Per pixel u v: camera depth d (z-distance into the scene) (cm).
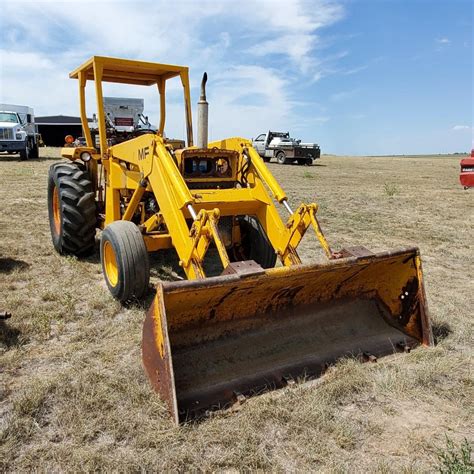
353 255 358
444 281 568
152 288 497
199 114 459
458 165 3412
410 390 319
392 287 401
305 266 329
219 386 309
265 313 361
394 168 2914
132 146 484
